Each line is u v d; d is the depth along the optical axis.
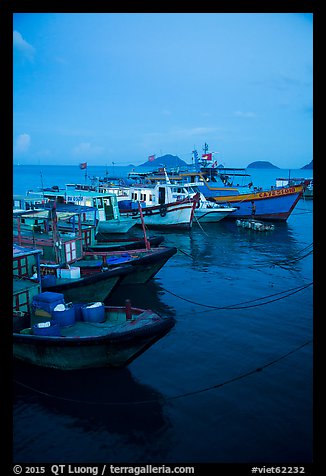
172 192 45.50
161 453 9.20
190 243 34.72
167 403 11.08
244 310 18.25
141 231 40.75
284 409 10.74
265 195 46.72
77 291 17.27
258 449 9.28
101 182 59.47
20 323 13.62
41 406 11.03
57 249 19.36
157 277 23.95
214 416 10.50
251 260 28.47
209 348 14.38
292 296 20.23
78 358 12.14
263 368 12.91
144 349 12.16
